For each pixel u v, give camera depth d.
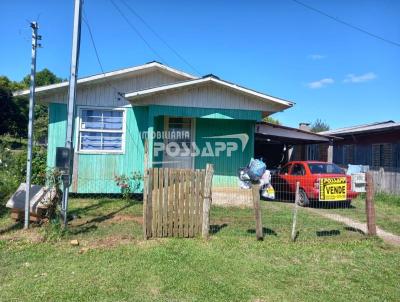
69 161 7.27
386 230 9.07
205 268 5.67
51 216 7.74
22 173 13.37
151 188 7.14
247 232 7.90
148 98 11.58
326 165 12.95
